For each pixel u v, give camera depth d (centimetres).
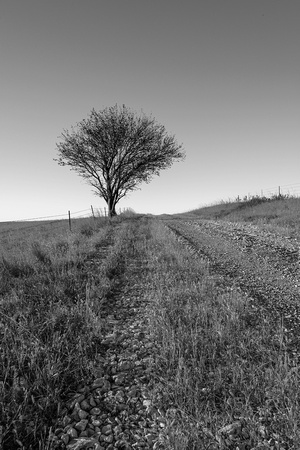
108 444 242
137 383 320
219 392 295
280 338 377
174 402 283
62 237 1226
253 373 307
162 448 232
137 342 408
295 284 654
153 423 262
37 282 600
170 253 890
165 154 3284
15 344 350
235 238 1266
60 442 243
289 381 293
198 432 243
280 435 241
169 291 555
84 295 554
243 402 280
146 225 1848
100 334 418
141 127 3180
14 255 828
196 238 1304
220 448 225
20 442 238
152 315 470
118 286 648
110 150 3152
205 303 493
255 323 446
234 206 3070
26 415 262
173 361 337
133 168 3275
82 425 260
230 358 338
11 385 302
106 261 802
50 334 396
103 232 1448
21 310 457
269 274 736
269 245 1090
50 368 314
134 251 986
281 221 1691
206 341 376
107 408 283
